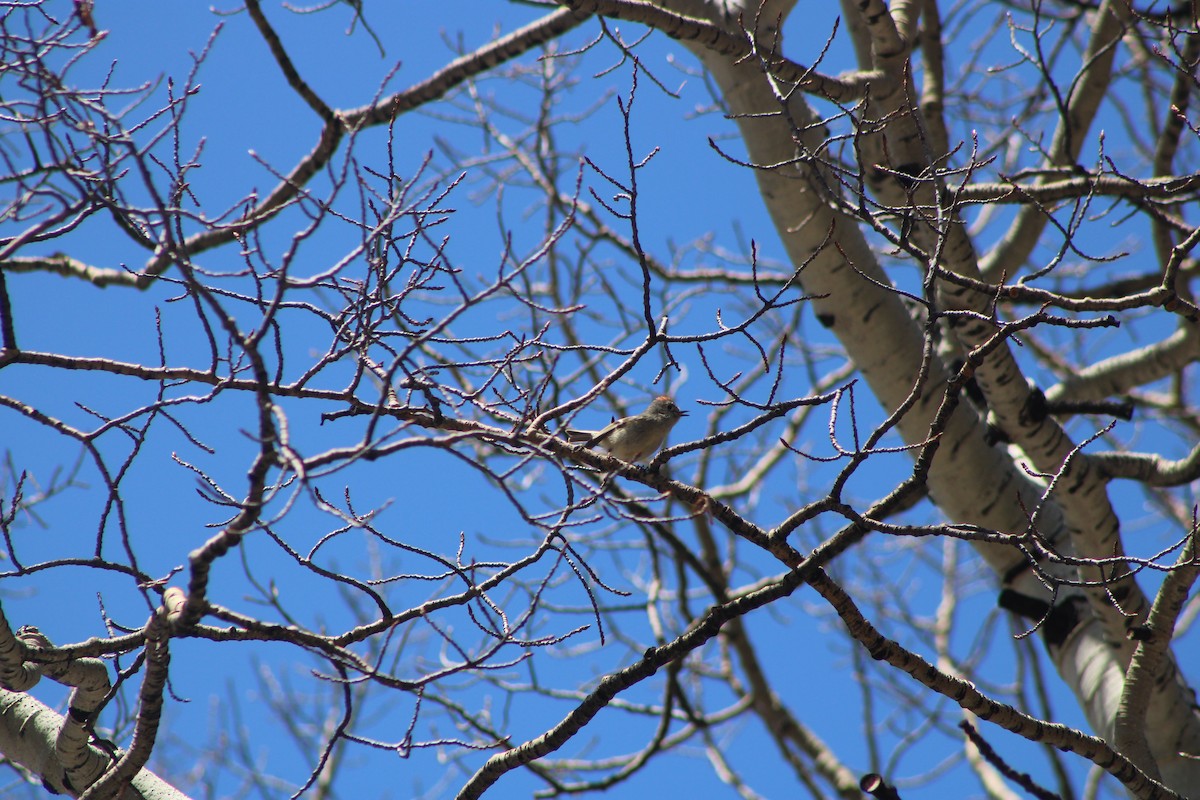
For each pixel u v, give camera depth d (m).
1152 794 9.20
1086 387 14.80
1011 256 14.91
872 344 12.23
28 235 7.44
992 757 9.44
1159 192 10.88
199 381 8.28
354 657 7.95
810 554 8.69
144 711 8.20
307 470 6.62
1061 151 14.77
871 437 8.20
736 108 12.09
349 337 8.04
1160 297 8.84
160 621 7.81
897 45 11.58
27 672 9.02
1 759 11.95
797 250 12.20
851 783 17.27
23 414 7.44
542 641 7.95
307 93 12.81
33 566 7.91
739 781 18.30
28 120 7.51
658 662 8.94
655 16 11.46
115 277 14.36
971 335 11.72
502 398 8.66
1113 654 11.70
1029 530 8.53
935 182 9.34
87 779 9.53
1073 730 9.13
